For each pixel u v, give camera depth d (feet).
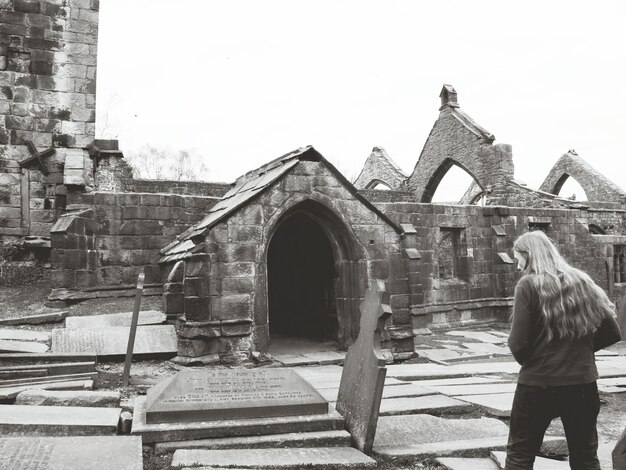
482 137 86.17
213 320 34.53
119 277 48.03
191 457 16.55
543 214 71.05
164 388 19.27
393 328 40.40
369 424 18.06
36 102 54.13
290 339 45.62
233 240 35.63
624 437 13.15
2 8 53.31
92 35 56.13
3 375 27.66
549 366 13.41
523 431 13.85
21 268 52.13
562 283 13.56
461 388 27.53
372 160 114.42
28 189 53.36
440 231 63.31
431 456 18.34
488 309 65.36
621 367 37.63
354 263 39.86
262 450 17.62
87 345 33.32
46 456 15.33
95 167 57.77
